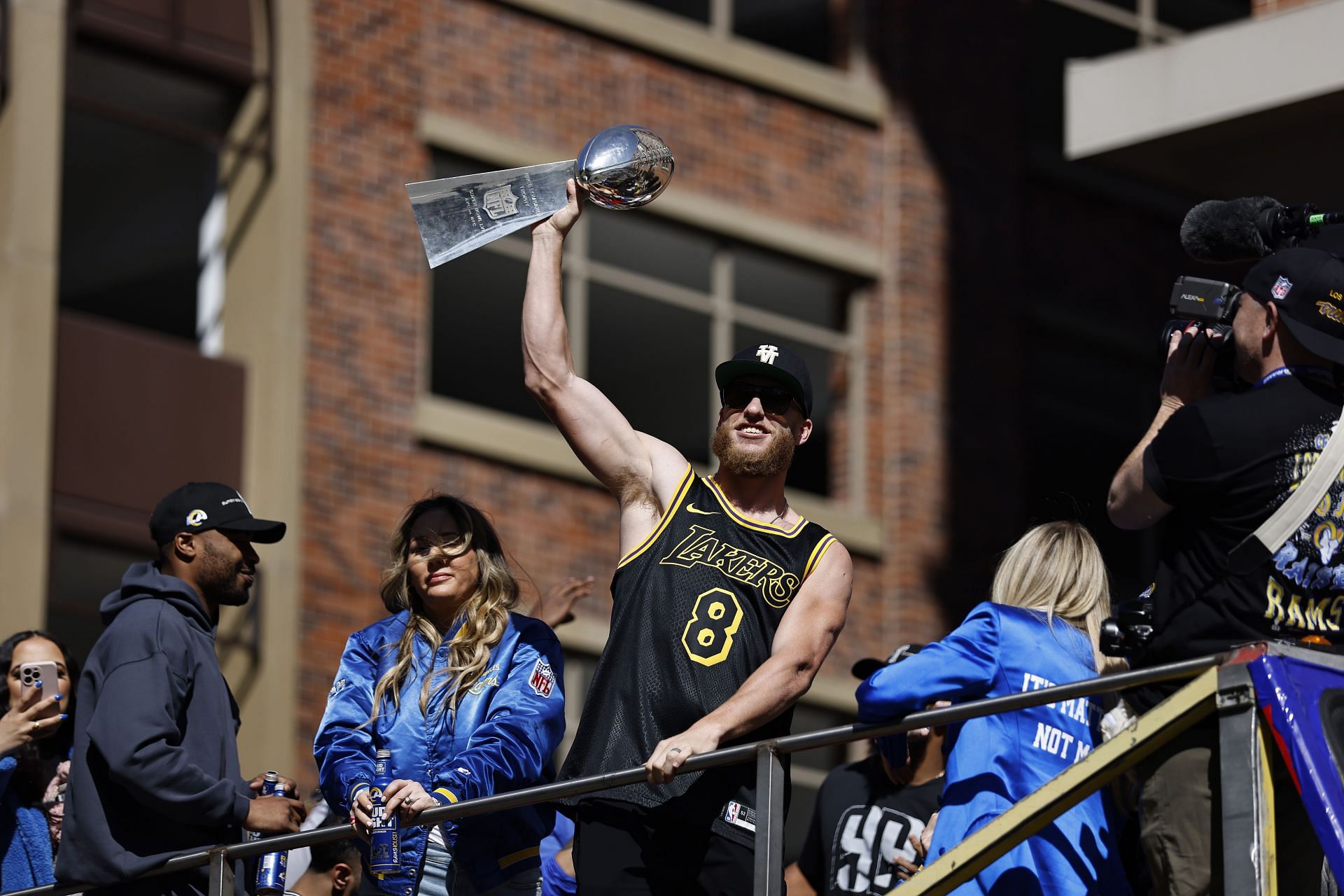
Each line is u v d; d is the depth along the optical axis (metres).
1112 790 5.59
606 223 16.45
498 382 15.66
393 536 6.34
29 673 6.41
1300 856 4.95
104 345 14.20
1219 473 5.03
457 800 5.76
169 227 14.91
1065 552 5.70
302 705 14.17
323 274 15.07
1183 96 10.52
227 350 14.82
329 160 15.27
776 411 5.79
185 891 6.16
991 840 5.04
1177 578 5.11
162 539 6.46
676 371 16.48
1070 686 4.99
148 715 5.91
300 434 14.69
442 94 15.83
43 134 13.99
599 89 16.48
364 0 15.67
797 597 5.63
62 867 6.04
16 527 13.34
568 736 15.03
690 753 5.24
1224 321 5.32
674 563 5.70
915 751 7.00
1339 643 5.03
